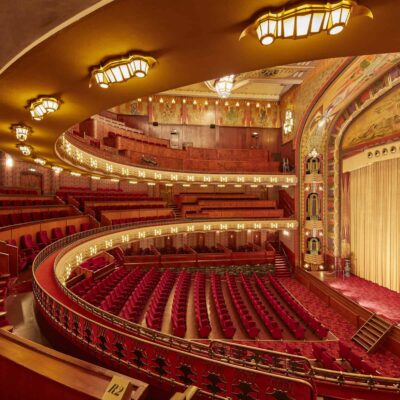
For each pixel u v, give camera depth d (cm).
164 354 490
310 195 2469
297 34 268
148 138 2734
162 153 2678
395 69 1645
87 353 555
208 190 3047
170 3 259
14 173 1858
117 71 350
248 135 3000
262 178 2536
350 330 1534
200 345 593
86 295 1233
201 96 2889
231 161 2861
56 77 409
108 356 528
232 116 2964
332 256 2316
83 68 382
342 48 353
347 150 2202
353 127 2125
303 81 2414
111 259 1995
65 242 1305
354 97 1969
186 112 2909
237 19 286
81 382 228
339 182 2294
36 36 296
